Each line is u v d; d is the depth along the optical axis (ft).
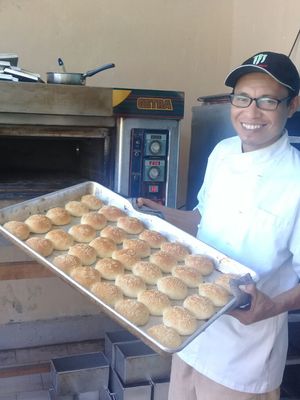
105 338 8.30
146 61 8.81
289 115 4.70
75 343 8.88
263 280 4.65
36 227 4.89
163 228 5.26
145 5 8.63
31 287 8.79
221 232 4.91
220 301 4.22
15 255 8.29
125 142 6.37
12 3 7.90
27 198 6.11
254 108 4.40
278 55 4.46
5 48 8.01
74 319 9.11
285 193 4.52
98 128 6.37
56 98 5.75
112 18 8.48
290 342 7.27
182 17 8.90
